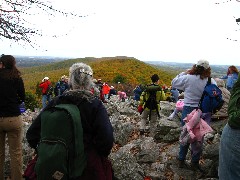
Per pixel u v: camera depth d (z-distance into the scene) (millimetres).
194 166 5238
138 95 17844
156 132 6980
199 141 5004
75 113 2809
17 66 4621
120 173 4957
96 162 2850
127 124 7102
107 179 2979
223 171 3170
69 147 2723
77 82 3014
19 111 4617
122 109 10328
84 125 2869
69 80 3068
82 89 3018
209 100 4906
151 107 7152
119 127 6977
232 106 3137
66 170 2668
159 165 5539
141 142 6414
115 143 6781
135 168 5098
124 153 5254
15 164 4637
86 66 3109
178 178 5078
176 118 7777
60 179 2637
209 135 6391
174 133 6695
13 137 4598
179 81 5172
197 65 5074
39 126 3033
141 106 7258
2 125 4480
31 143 3078
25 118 10234
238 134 3059
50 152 2656
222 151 3193
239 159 3049
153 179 5152
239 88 3174
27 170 3049
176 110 7730
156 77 7191
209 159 5539
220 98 4945
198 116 4859
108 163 3074
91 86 3096
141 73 81000
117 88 52812
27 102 17625
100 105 2969
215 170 5012
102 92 15484
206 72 5023
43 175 2648
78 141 2758
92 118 2904
